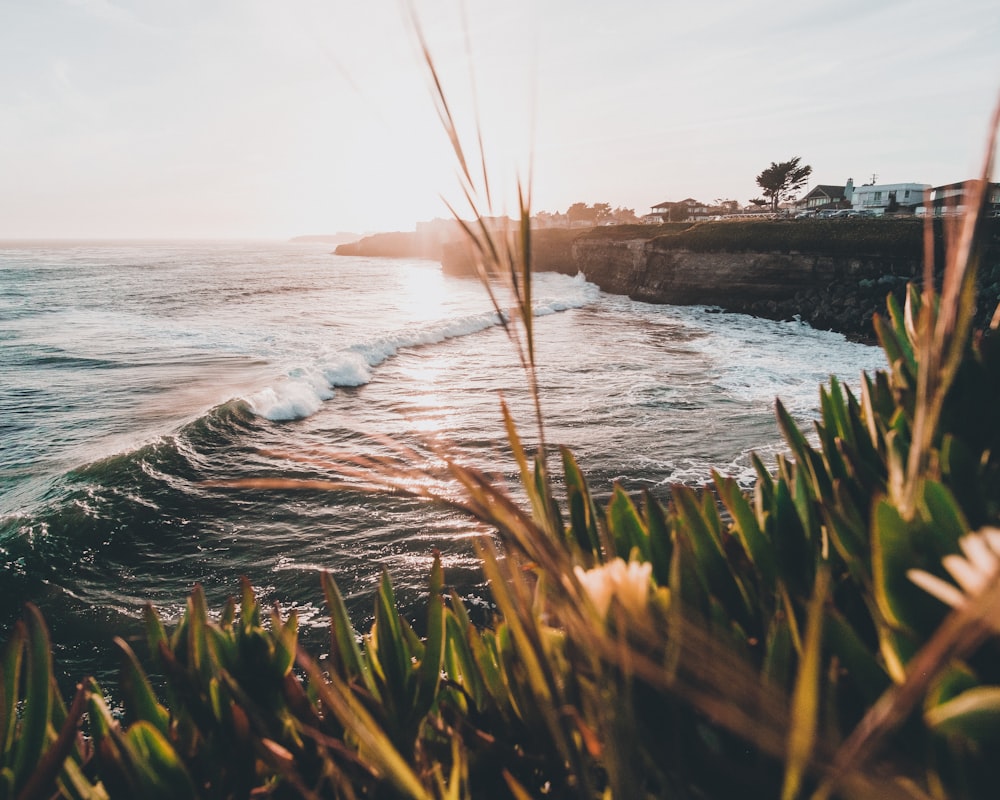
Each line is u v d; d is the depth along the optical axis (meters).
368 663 1.29
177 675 1.07
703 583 0.89
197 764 1.04
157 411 18.16
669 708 0.73
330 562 9.40
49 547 9.69
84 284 62.72
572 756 0.66
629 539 1.14
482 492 0.64
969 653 0.62
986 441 1.08
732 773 0.70
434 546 9.60
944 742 0.57
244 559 9.62
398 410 18.05
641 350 27.59
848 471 1.16
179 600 8.71
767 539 1.06
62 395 19.97
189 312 42.66
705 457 13.40
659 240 48.03
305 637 7.73
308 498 11.37
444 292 60.44
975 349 1.12
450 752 1.12
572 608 0.62
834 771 0.40
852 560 0.92
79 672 7.36
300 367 21.73
